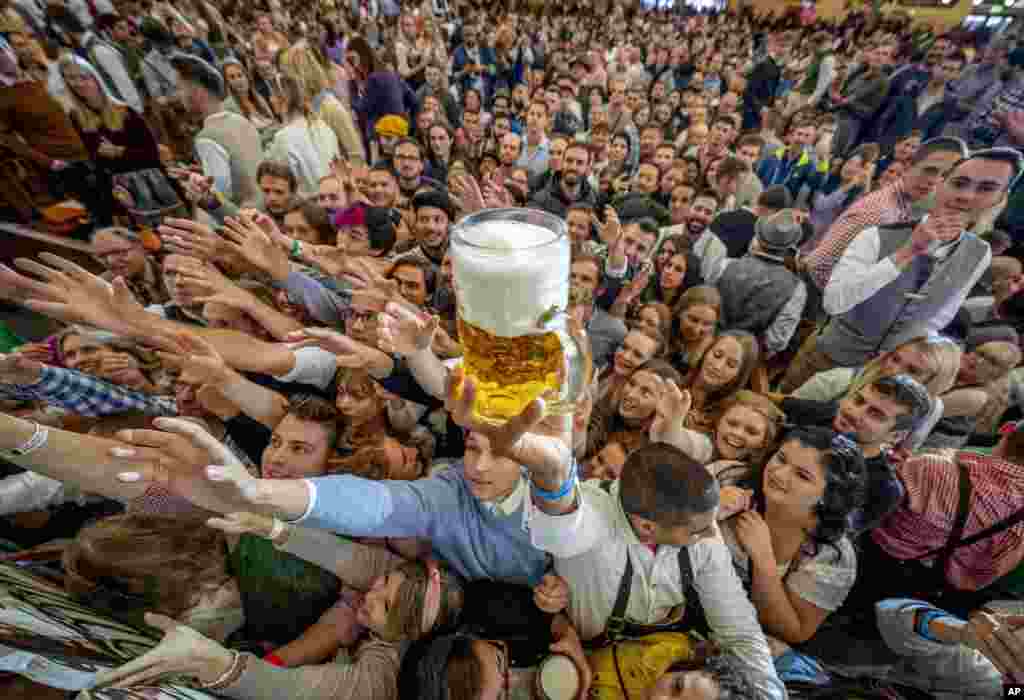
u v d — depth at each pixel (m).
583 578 1.13
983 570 1.45
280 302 1.87
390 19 8.35
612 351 2.19
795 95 5.88
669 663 1.14
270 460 1.28
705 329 2.09
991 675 1.19
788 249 2.24
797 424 1.81
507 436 0.61
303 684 0.97
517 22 9.12
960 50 5.29
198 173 2.66
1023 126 3.61
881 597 1.59
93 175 2.88
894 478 1.41
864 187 3.19
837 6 11.83
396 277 2.06
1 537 1.37
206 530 1.15
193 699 0.79
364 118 4.45
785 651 1.33
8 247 2.66
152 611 1.06
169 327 1.35
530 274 0.58
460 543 1.19
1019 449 1.42
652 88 7.53
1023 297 2.09
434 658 1.01
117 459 0.83
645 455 1.14
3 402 1.38
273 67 4.74
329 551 1.11
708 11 13.33
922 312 1.84
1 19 3.57
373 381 1.41
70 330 1.52
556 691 1.07
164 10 4.72
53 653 0.68
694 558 1.14
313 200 2.72
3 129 2.72
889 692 1.28
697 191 3.38
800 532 1.34
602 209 3.51
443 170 3.77
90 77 2.38
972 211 1.59
